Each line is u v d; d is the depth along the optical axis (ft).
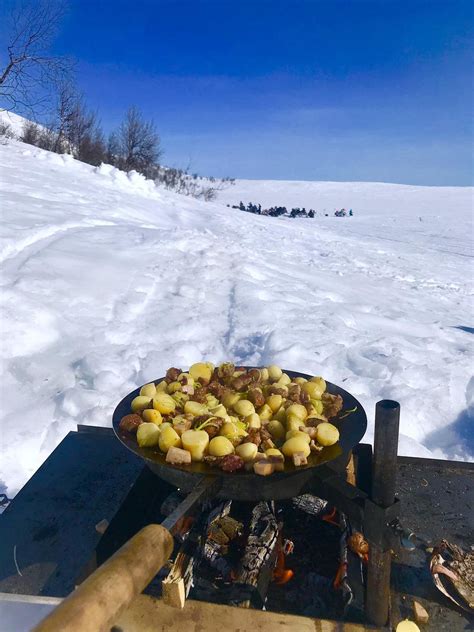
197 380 6.45
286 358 13.01
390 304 22.34
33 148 52.29
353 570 5.49
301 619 4.55
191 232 26.99
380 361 13.41
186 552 5.20
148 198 45.14
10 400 10.50
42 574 5.44
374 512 4.44
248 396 5.98
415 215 126.93
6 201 24.71
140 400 5.84
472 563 5.49
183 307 16.31
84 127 84.43
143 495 6.23
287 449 4.86
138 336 14.06
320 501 6.38
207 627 4.48
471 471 7.06
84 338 13.47
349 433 5.46
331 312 17.37
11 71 50.06
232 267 21.27
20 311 13.46
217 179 256.11
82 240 20.99
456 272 39.37
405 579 5.43
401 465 7.17
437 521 6.16
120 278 17.80
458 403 11.62
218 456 4.81
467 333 18.51
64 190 33.06
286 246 37.55
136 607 4.62
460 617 5.03
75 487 6.70
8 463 8.52
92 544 5.82
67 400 10.16
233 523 6.07
